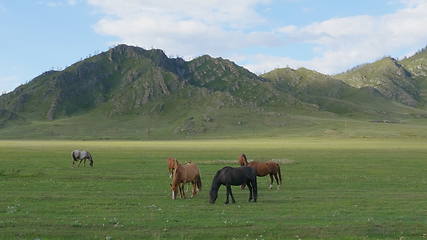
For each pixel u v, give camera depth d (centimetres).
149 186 3341
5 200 2530
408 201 2652
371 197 2825
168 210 2295
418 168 5088
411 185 3525
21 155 7056
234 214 2208
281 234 1783
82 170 4612
